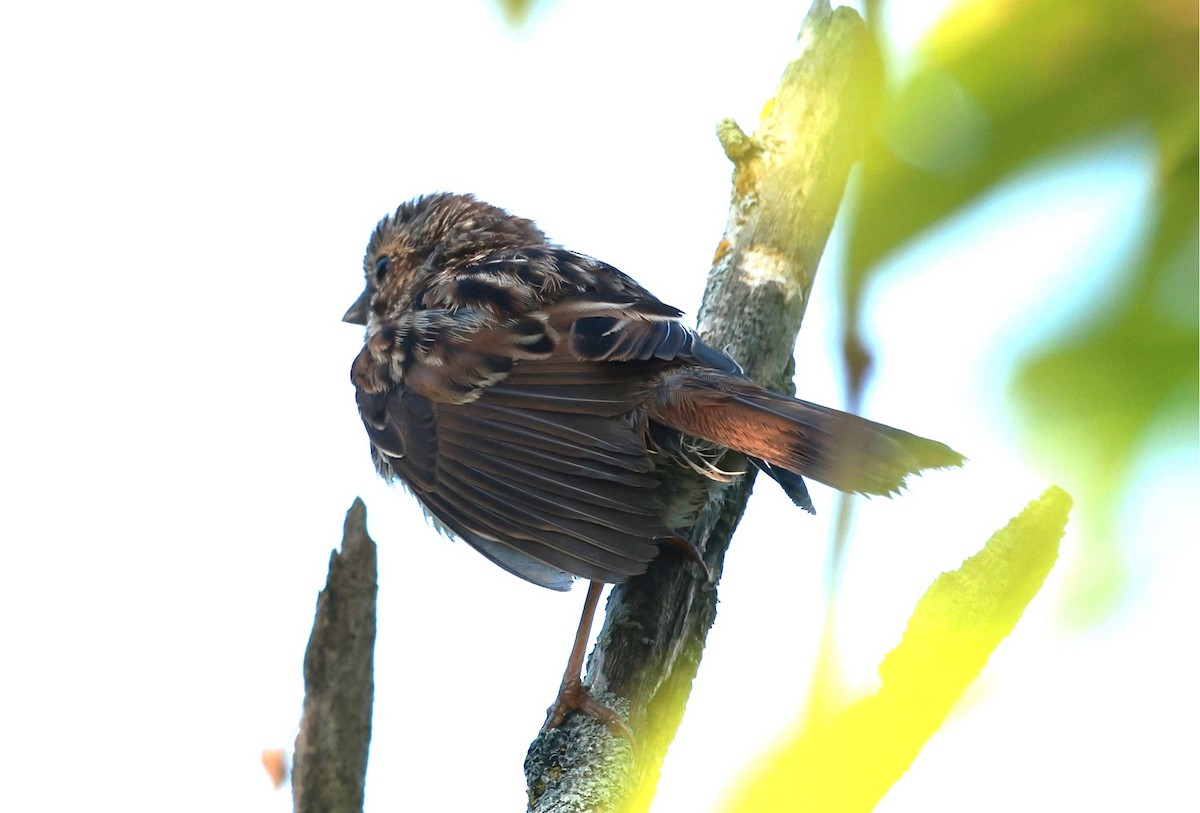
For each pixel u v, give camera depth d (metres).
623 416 7.86
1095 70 1.74
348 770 4.39
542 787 6.65
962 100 1.77
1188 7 1.71
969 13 1.79
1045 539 2.71
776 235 8.70
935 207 1.75
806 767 1.61
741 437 7.30
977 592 2.68
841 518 1.77
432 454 8.41
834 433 7.14
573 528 7.39
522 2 2.39
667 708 7.33
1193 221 1.64
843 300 1.78
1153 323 1.60
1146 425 1.57
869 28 1.83
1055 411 1.62
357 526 4.43
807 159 8.77
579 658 7.19
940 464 5.44
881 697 1.80
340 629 4.41
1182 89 1.70
